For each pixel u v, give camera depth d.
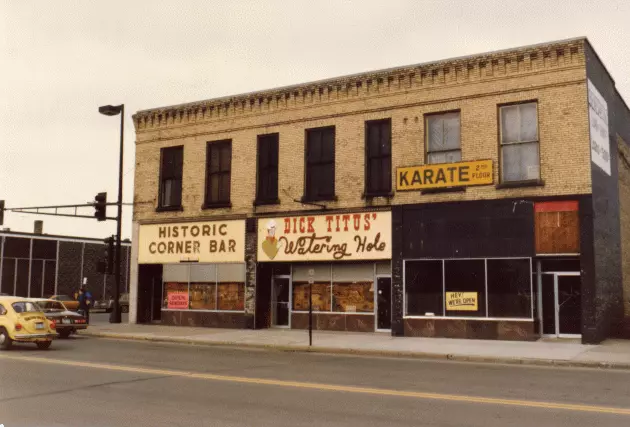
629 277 25.98
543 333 21.81
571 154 20.89
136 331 25.52
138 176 30.58
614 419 8.73
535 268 21.69
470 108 22.70
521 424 8.40
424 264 22.98
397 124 24.03
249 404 9.87
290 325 26.34
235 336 23.11
